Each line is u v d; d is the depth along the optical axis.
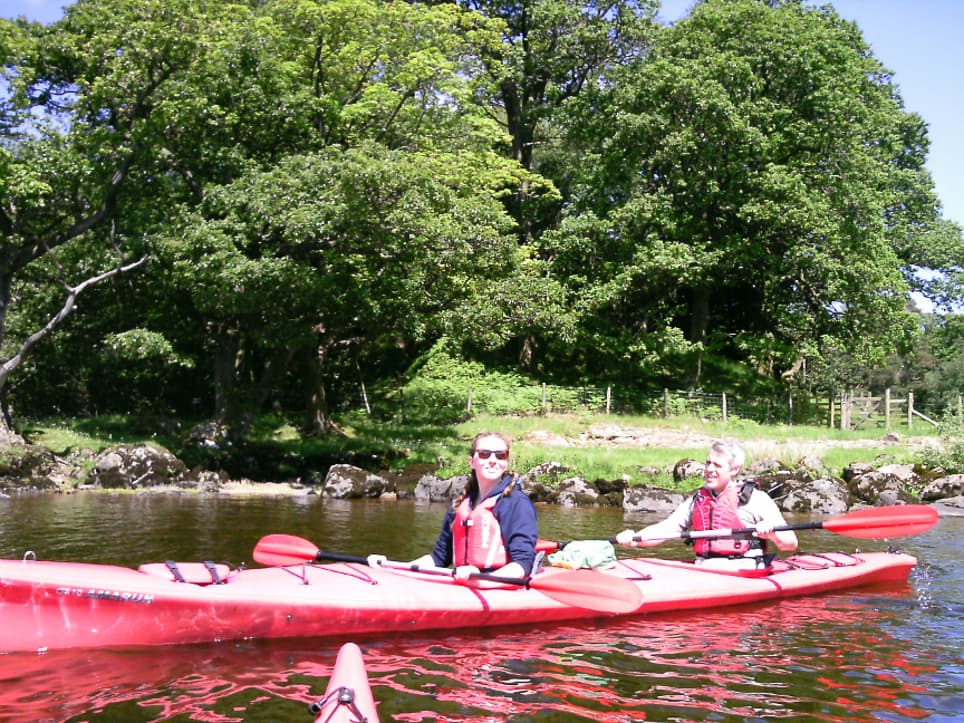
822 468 18.44
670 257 27.31
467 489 6.34
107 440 20.39
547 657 5.34
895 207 35.25
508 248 20.89
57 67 19.45
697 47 28.61
